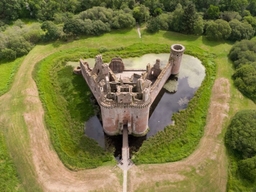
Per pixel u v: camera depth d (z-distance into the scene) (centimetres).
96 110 6266
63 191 4650
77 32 8556
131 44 8425
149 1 9731
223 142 5441
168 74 7038
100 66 6006
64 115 6088
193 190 4653
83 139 5559
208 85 6925
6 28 9181
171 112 6297
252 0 9625
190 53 8125
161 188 4681
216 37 8444
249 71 6825
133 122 5444
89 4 9950
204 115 6078
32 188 4706
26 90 6706
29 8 9725
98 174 4912
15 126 5803
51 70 7419
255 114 5541
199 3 9875
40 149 5347
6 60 7806
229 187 4653
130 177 4859
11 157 5200
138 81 5212
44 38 8456
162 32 9031
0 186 4681
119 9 9900
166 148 5381
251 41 7919
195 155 5225
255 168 4666
